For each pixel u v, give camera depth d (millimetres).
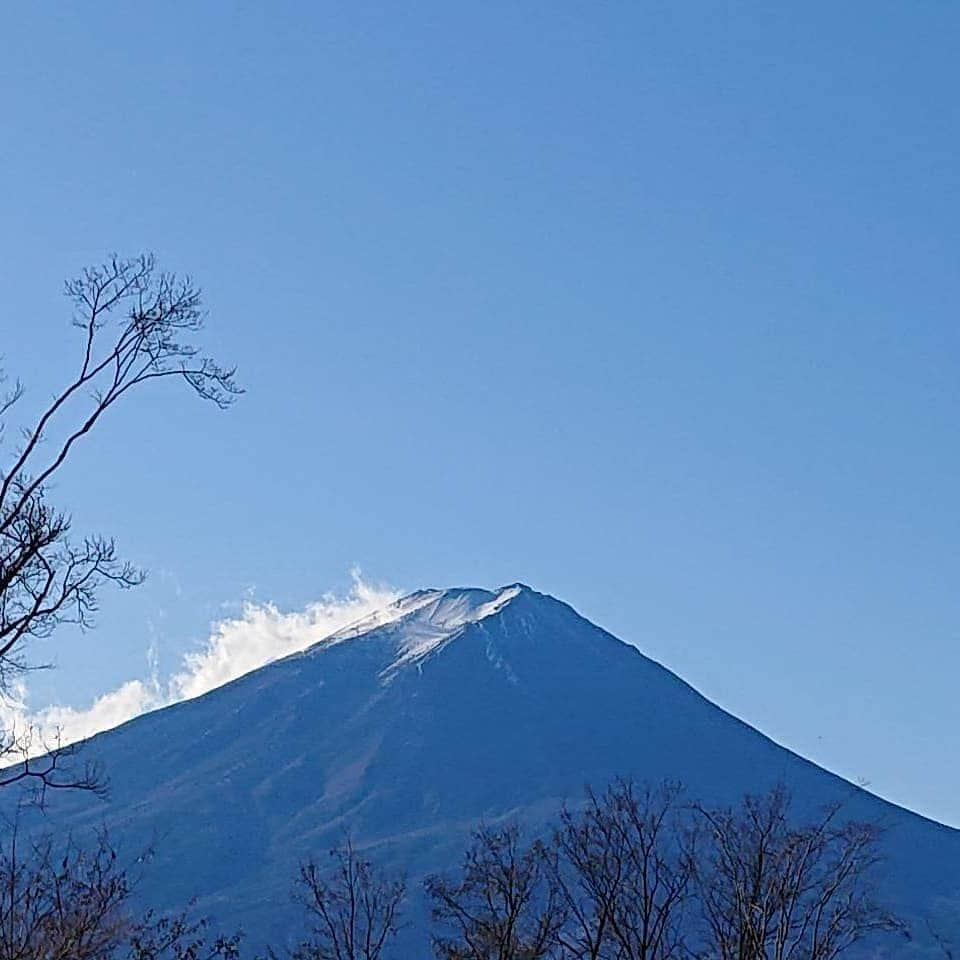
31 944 41469
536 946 52094
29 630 33062
